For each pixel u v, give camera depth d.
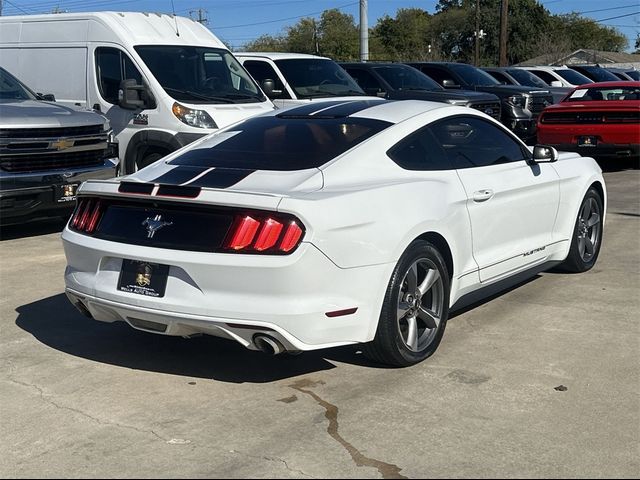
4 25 11.93
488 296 6.27
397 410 4.37
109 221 4.85
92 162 9.13
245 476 3.67
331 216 4.41
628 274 7.27
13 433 4.16
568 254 7.04
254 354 5.29
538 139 15.03
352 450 3.91
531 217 6.27
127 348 5.44
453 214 5.27
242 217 4.36
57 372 5.00
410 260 4.87
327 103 6.04
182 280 4.47
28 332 5.78
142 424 4.24
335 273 4.44
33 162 8.50
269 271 4.26
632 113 13.82
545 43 70.94
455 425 4.17
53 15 11.48
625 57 68.38
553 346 5.36
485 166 5.84
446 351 5.28
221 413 4.37
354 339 4.61
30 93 9.91
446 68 17.83
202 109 10.23
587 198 7.18
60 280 7.18
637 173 14.67
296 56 13.27
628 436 4.04
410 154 5.29
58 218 9.91
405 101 5.95
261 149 5.23
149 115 10.37
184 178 4.89
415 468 3.72
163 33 11.08
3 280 7.17
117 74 10.74
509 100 16.88
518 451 3.88
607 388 4.64
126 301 4.63
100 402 4.54
